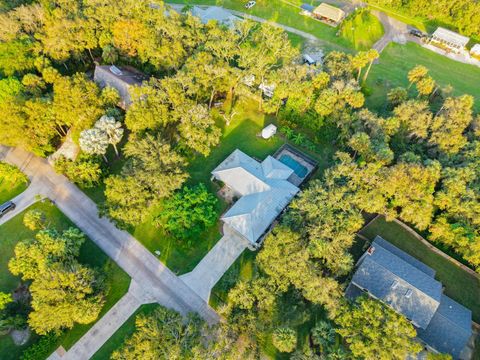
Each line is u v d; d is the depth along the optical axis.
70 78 69.25
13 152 72.69
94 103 68.38
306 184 68.31
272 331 48.25
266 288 48.97
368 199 55.41
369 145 62.28
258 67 75.69
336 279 54.75
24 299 53.06
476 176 59.41
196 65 71.94
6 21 78.06
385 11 117.25
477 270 53.81
